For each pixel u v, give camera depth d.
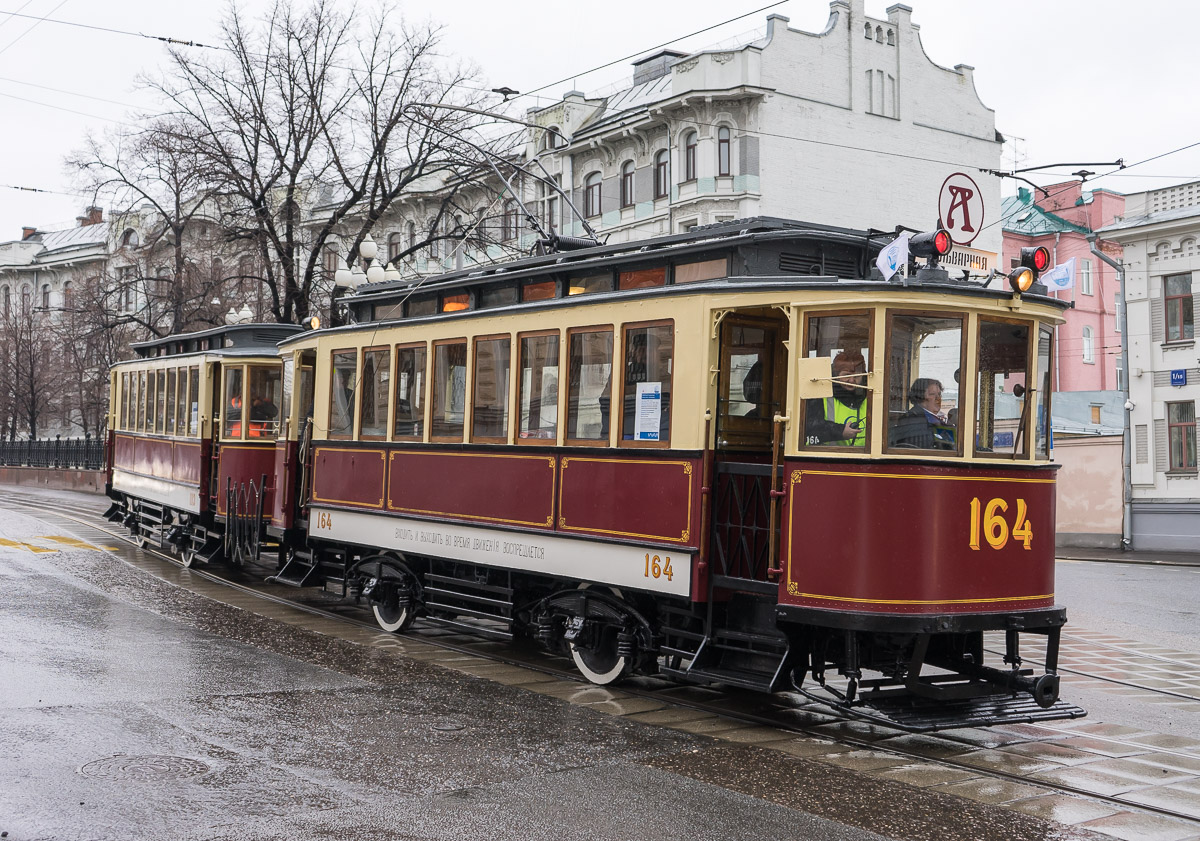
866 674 10.28
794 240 9.21
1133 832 5.96
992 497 8.13
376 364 12.78
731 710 8.88
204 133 26.92
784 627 8.23
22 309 55.75
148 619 12.47
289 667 10.00
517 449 10.56
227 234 27.33
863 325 8.07
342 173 26.80
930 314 8.09
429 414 11.84
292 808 5.96
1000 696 8.44
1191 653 12.55
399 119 26.19
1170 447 31.19
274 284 26.98
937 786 6.77
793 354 8.34
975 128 40.28
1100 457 32.34
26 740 7.14
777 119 35.06
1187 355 30.80
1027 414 8.42
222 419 17.66
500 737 7.69
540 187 40.22
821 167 36.09
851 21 36.94
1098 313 44.50
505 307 10.88
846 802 6.36
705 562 8.71
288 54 26.64
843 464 7.98
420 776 6.65
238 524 16.81
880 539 7.83
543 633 10.47
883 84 37.78
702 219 34.72
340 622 13.18
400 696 8.96
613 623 9.66
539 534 10.24
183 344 20.62
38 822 5.59
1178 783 6.97
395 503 12.26
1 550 19.62
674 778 6.76
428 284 12.73
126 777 6.40
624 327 9.55
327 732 7.65
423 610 12.36
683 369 8.97
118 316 39.38
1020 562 8.26
